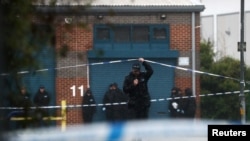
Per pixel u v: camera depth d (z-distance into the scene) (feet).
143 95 185.78
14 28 71.26
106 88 339.98
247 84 339.16
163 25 347.56
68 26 76.13
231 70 375.86
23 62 72.69
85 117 322.75
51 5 75.20
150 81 344.69
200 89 361.30
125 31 344.90
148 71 186.70
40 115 82.53
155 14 348.18
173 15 348.79
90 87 337.52
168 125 88.17
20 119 82.33
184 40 348.18
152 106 342.64
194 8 346.95
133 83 185.16
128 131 84.94
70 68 330.95
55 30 75.36
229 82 369.91
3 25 71.26
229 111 362.12
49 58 76.07
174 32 347.77
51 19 75.25
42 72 77.87
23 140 79.97
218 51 448.24
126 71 343.05
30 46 72.43
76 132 82.89
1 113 72.43
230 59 395.96
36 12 74.84
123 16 345.31
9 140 75.41
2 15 71.31
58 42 76.79
